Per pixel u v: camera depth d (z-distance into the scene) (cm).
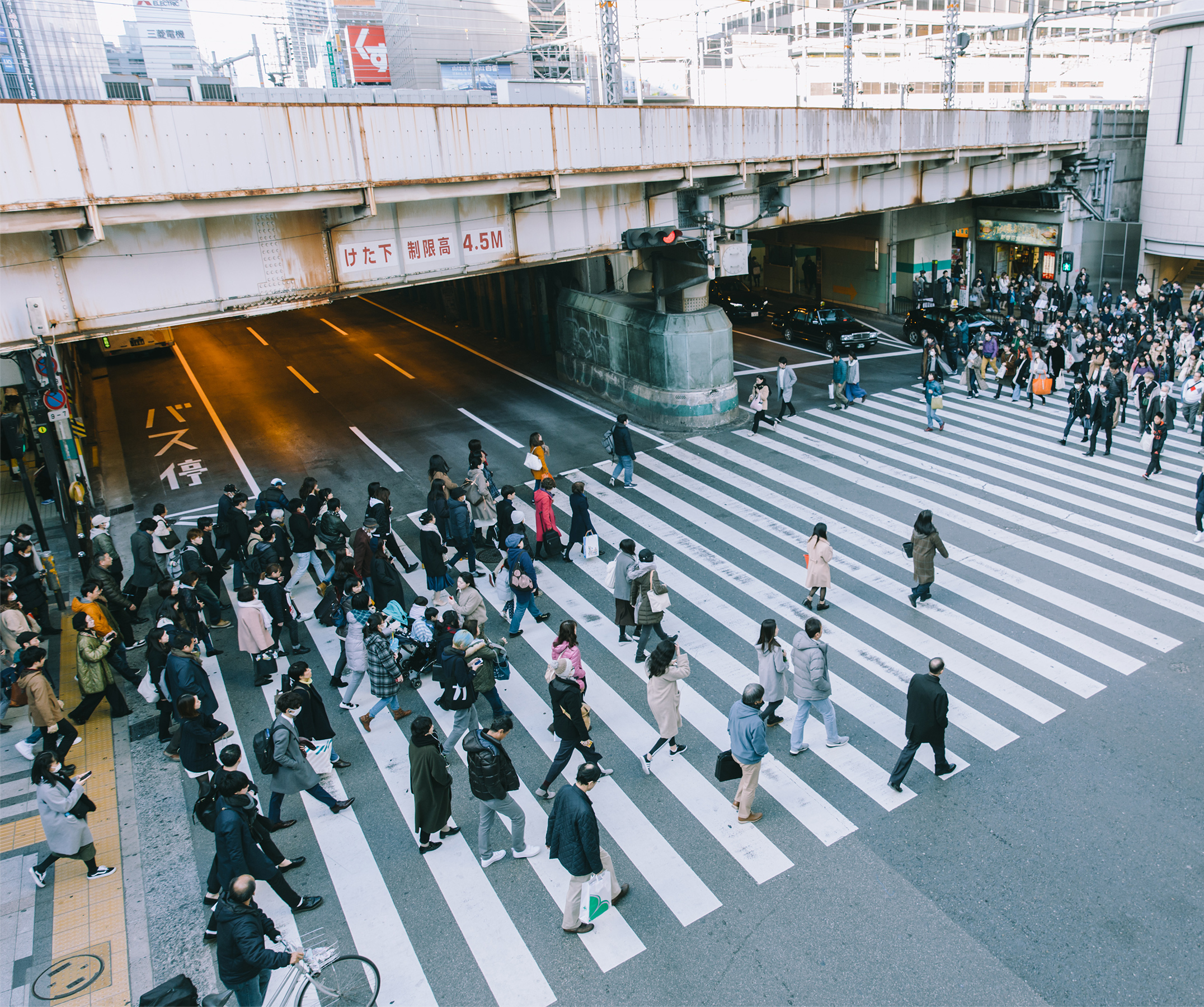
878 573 1416
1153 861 825
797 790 941
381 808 952
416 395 2595
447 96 2245
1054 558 1436
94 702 1126
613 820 911
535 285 2934
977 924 764
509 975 736
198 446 2217
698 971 730
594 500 1797
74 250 1127
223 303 1313
